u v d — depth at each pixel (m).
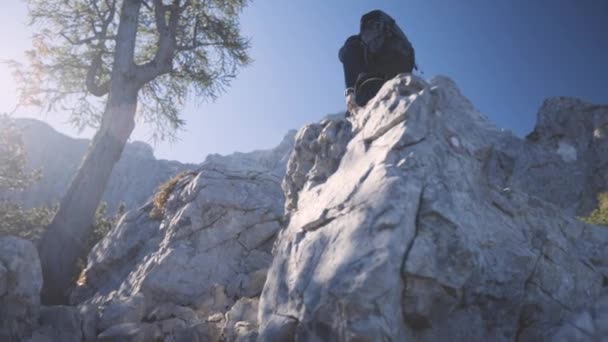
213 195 8.39
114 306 6.39
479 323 3.36
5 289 5.54
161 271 7.47
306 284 3.41
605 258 4.36
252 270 7.85
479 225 3.57
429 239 3.23
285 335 3.37
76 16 16.28
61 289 11.99
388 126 3.80
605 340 3.48
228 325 5.16
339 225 3.51
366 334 2.87
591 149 16.81
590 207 15.24
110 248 9.62
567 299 3.85
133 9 15.35
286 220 4.93
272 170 9.58
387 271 3.01
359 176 3.72
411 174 3.43
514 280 3.56
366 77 4.80
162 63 15.66
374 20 4.92
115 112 14.36
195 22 17.00
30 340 5.56
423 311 3.09
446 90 4.13
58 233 12.66
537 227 4.07
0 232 12.08
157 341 5.77
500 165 4.23
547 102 19.19
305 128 4.94
